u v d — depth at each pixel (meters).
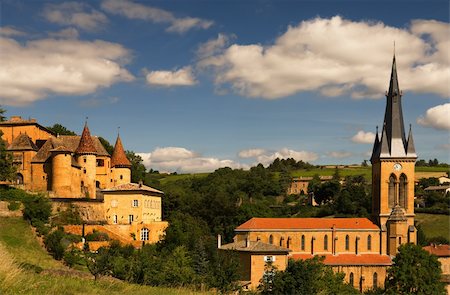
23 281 30.62
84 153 132.12
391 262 118.25
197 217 161.75
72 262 91.06
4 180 114.81
